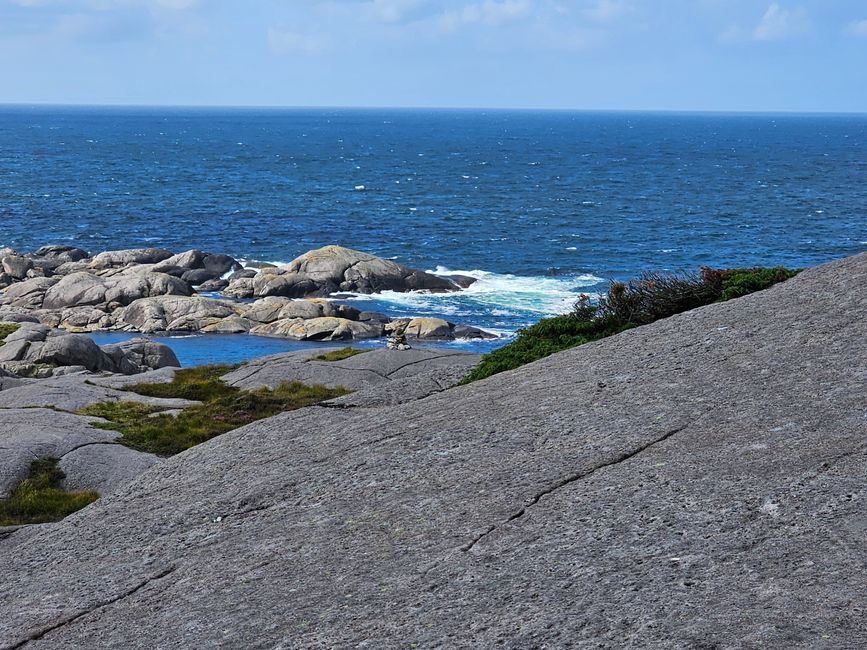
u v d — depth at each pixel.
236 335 54.44
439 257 80.00
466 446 10.88
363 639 6.91
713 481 8.41
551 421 11.08
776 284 15.88
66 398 26.58
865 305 12.72
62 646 8.02
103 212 102.44
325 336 53.72
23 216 97.81
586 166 185.62
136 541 10.61
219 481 12.20
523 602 6.97
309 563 8.63
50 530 12.26
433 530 8.71
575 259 79.44
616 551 7.49
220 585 8.61
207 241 85.94
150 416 25.05
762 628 5.94
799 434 9.06
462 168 178.50
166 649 7.45
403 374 29.42
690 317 14.82
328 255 67.62
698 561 7.06
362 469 10.97
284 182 142.00
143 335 54.16
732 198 125.44
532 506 8.74
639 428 10.17
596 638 6.27
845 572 6.48
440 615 7.04
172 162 179.38
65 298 58.72
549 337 18.80
